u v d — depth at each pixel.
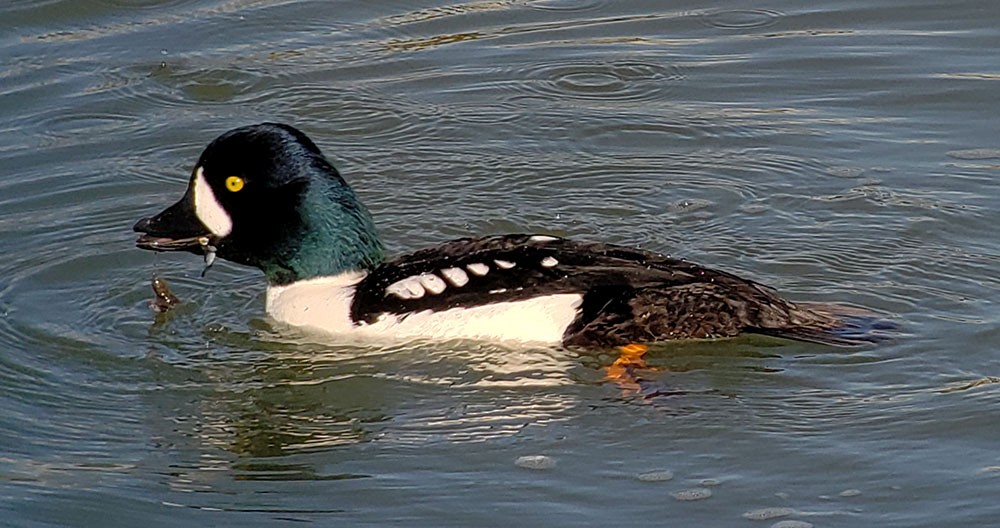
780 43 18.03
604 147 15.91
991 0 18.75
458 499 10.30
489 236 12.77
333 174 12.43
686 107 16.67
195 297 13.17
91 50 17.91
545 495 10.29
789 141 15.82
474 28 18.61
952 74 17.11
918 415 10.98
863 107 16.55
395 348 11.91
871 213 14.22
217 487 10.58
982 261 13.21
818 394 11.28
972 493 10.15
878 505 10.07
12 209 14.62
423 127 16.38
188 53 17.88
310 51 18.03
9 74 17.28
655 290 11.52
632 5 19.11
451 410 11.27
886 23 18.44
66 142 15.92
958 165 15.12
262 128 12.33
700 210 14.50
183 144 15.95
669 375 11.54
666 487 10.33
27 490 10.56
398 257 12.57
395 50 18.06
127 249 13.97
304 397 11.60
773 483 10.34
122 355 12.28
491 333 11.69
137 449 11.09
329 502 10.35
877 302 12.60
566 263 11.86
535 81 17.34
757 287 11.88
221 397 11.71
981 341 11.88
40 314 12.86
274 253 12.41
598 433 10.91
